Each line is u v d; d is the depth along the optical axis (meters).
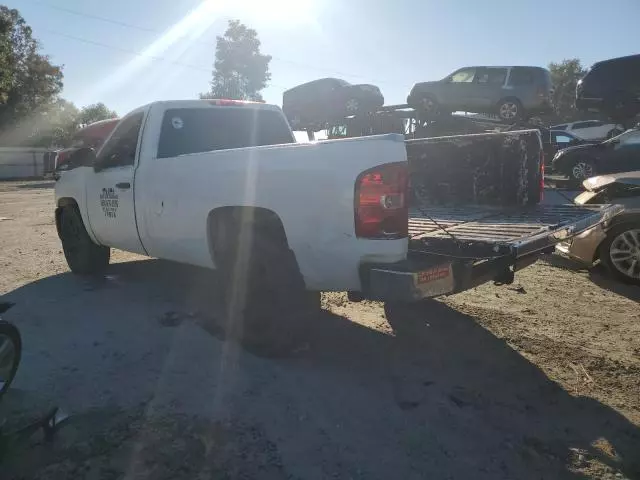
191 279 6.34
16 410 3.27
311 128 17.25
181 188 4.71
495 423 3.29
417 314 5.23
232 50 51.31
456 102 14.80
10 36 41.56
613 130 18.62
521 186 5.26
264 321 4.13
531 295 5.96
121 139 5.69
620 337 4.72
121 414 3.28
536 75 14.12
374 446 3.02
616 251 6.38
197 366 3.98
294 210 3.83
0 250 8.31
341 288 3.82
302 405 3.44
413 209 5.57
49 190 23.27
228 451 2.93
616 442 3.12
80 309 5.24
